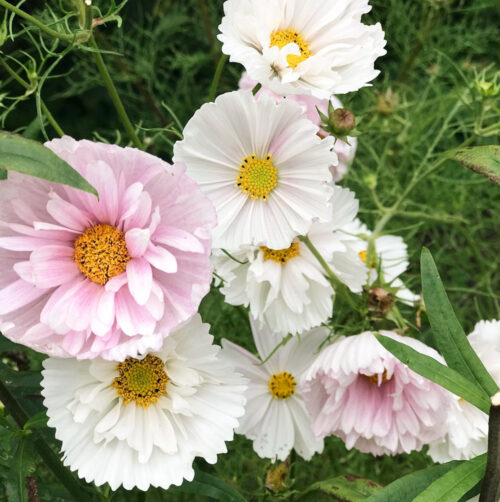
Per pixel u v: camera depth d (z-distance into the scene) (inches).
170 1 24.5
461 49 23.6
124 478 9.8
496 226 23.1
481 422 13.0
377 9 21.7
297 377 13.5
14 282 9.2
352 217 12.3
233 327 18.4
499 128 15.1
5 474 10.4
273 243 11.0
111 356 8.7
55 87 22.9
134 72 22.8
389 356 11.7
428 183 22.4
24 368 15.2
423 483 9.4
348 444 12.8
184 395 10.2
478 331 13.2
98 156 8.7
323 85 10.9
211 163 10.9
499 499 9.5
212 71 24.9
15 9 10.6
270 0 10.8
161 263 8.8
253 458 17.3
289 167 11.0
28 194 9.0
